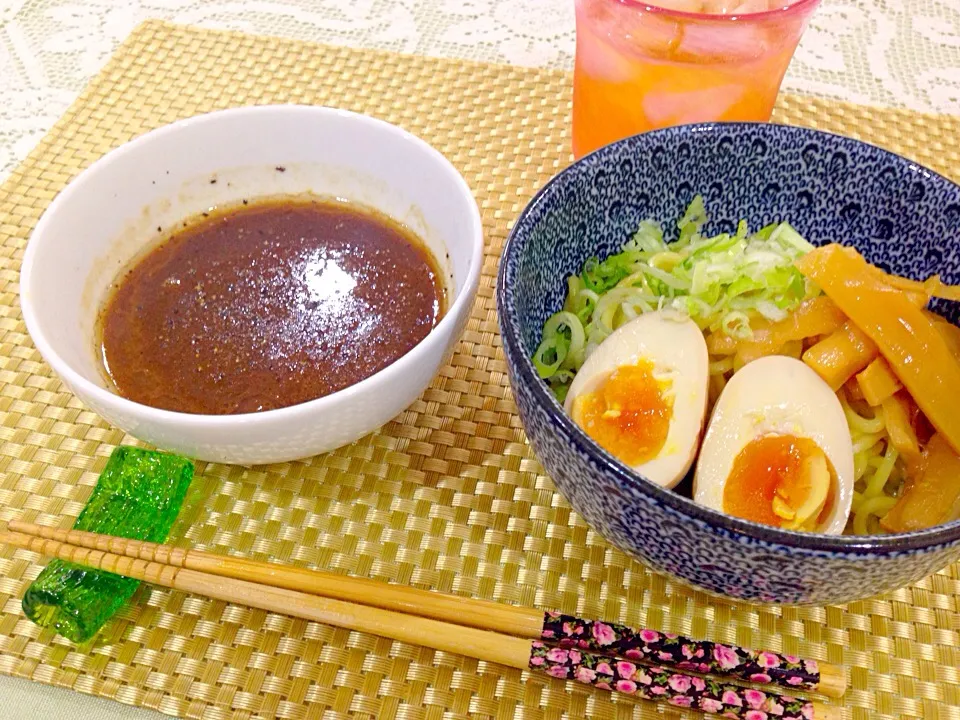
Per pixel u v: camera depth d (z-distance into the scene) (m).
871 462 0.24
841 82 0.38
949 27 0.42
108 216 0.26
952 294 0.24
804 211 0.26
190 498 0.24
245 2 0.42
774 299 0.25
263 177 0.29
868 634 0.22
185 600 0.22
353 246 0.28
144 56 0.38
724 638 0.22
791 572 0.17
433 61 0.38
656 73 0.28
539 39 0.41
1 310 0.28
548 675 0.21
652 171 0.25
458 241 0.25
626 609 0.22
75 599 0.21
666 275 0.26
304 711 0.20
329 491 0.24
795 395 0.22
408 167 0.27
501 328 0.20
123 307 0.26
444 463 0.25
